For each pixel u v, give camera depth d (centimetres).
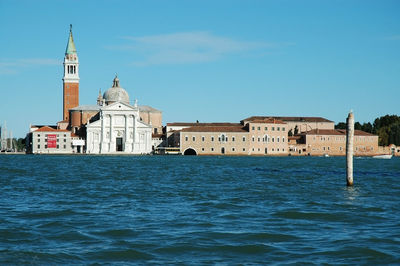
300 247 3469
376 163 18762
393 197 6284
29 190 7019
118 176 10169
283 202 5722
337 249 3403
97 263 3092
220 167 14362
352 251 3347
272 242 3616
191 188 7450
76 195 6412
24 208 5166
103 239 3675
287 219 4531
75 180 8962
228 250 3394
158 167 14175
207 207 5266
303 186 7838
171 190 7112
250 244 3541
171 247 3450
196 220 4444
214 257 3234
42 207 5250
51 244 3528
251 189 7294
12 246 3466
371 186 7844
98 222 4331
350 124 7450
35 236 3775
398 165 16688
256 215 4744
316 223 4347
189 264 3088
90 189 7225
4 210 5009
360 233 3906
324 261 3136
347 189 7312
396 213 4903
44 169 12744
